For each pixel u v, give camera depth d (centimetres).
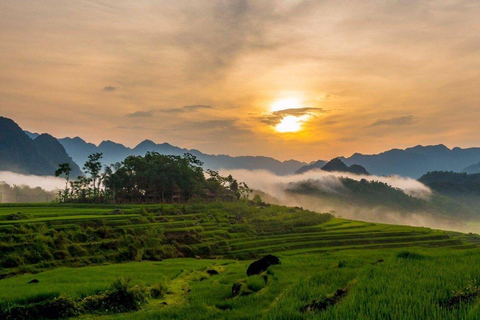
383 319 1147
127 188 15975
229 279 3325
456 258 2397
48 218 7938
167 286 3331
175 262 6147
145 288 2911
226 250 9075
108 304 2542
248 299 1986
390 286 1553
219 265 5650
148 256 7538
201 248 8762
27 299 2488
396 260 2453
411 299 1305
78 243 7025
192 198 15888
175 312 1886
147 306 2627
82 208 10875
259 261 3231
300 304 1547
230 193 19212
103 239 7506
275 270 2833
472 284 1492
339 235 10969
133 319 1830
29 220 7375
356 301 1376
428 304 1238
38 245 6297
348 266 2709
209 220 11569
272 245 9644
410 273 1859
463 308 1165
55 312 2367
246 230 11206
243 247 9419
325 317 1248
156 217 10319
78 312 2414
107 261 6769
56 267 6050
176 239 8838
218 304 2005
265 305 1833
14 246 6138
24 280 3709
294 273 2672
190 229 9400
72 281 3444
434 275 1764
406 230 12456
